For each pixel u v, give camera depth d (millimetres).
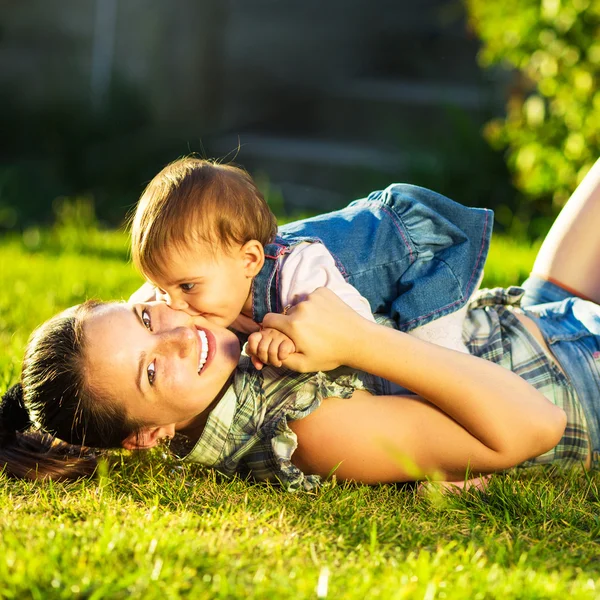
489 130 10375
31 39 16000
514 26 9266
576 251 4070
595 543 2873
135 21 15773
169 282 3244
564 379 3566
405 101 14430
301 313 3115
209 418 3309
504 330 3691
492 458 3258
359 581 2424
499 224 10594
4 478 3387
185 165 3393
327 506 3123
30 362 3230
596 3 8617
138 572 2336
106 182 13891
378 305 3664
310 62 16672
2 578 2328
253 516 2961
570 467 3598
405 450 3293
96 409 3172
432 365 3174
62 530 2658
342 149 14125
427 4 16562
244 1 16719
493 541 2773
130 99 15289
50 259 8867
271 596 2297
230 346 3258
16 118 14945
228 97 16438
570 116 9148
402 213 3715
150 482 3344
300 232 3619
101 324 3180
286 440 3258
